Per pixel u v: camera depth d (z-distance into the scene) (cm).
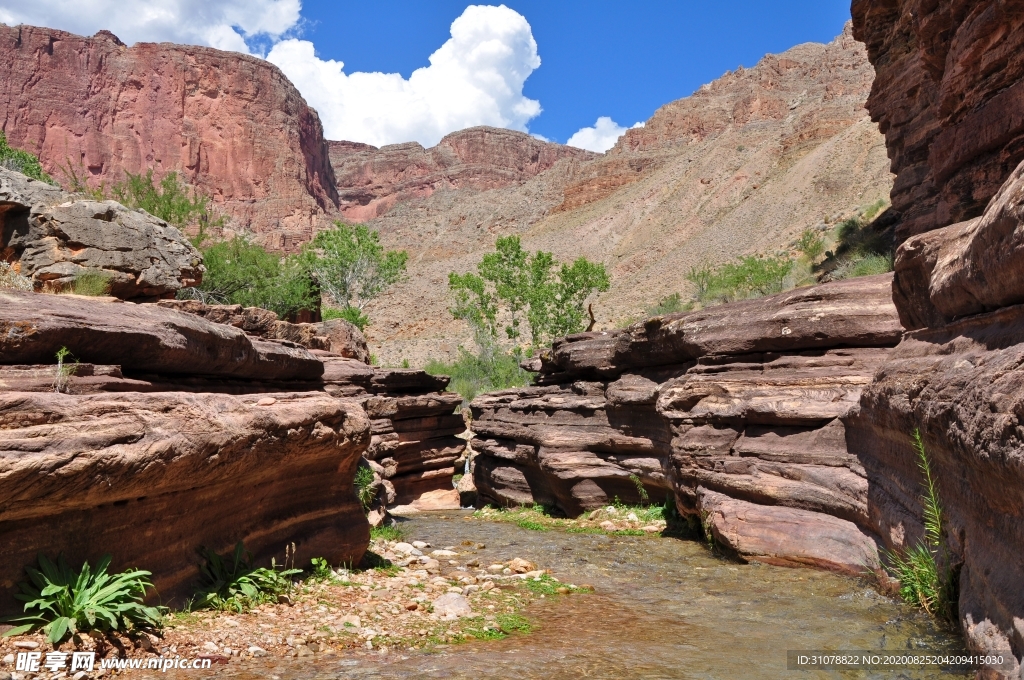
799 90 17925
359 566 888
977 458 431
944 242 688
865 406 809
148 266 1388
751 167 12962
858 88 13925
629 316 9031
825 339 1020
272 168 18025
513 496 1905
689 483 1159
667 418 1205
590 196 17488
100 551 518
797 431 988
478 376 5397
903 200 2788
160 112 17038
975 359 503
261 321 1477
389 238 19775
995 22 1247
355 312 5288
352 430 865
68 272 1264
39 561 475
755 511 959
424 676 509
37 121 15862
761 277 3769
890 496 724
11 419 456
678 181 14838
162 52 17412
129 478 512
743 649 579
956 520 540
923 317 776
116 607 493
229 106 17800
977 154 1389
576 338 1741
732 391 1082
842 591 744
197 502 621
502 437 2052
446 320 10206
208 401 629
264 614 621
